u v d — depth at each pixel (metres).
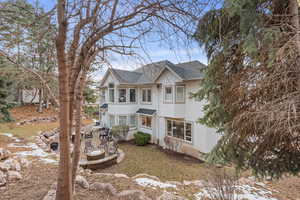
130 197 3.39
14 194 3.13
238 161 3.36
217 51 3.67
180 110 10.76
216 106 3.67
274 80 2.50
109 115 15.25
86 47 2.40
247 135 2.71
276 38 2.58
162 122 12.28
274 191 4.75
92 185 3.77
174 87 10.90
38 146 8.00
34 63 3.26
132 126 14.38
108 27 2.28
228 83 3.36
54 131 12.77
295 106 2.13
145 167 8.15
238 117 2.79
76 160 3.03
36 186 3.51
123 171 7.67
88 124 19.72
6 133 10.12
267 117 2.29
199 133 9.66
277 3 2.97
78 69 2.55
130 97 14.53
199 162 8.91
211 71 3.83
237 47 3.41
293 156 2.78
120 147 11.89
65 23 1.91
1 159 4.90
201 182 4.84
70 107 2.54
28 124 14.38
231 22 3.35
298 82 2.36
